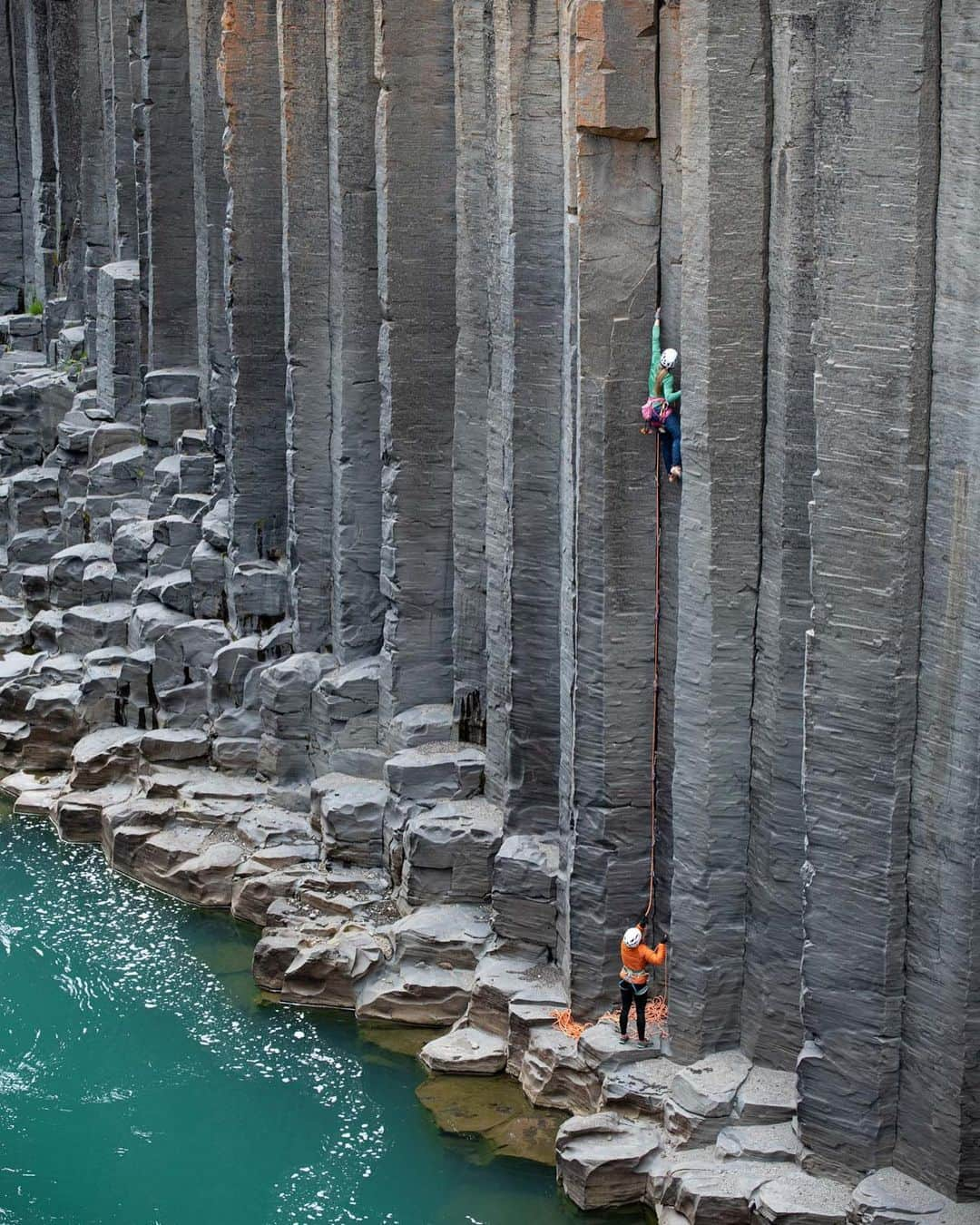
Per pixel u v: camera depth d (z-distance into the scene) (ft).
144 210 128.98
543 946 85.66
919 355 62.80
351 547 102.63
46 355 154.81
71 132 152.05
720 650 71.67
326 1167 78.18
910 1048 67.56
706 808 73.10
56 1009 91.09
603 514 75.51
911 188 61.72
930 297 62.54
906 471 63.52
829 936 68.08
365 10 96.27
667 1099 74.18
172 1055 86.89
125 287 133.49
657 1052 76.84
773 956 72.90
